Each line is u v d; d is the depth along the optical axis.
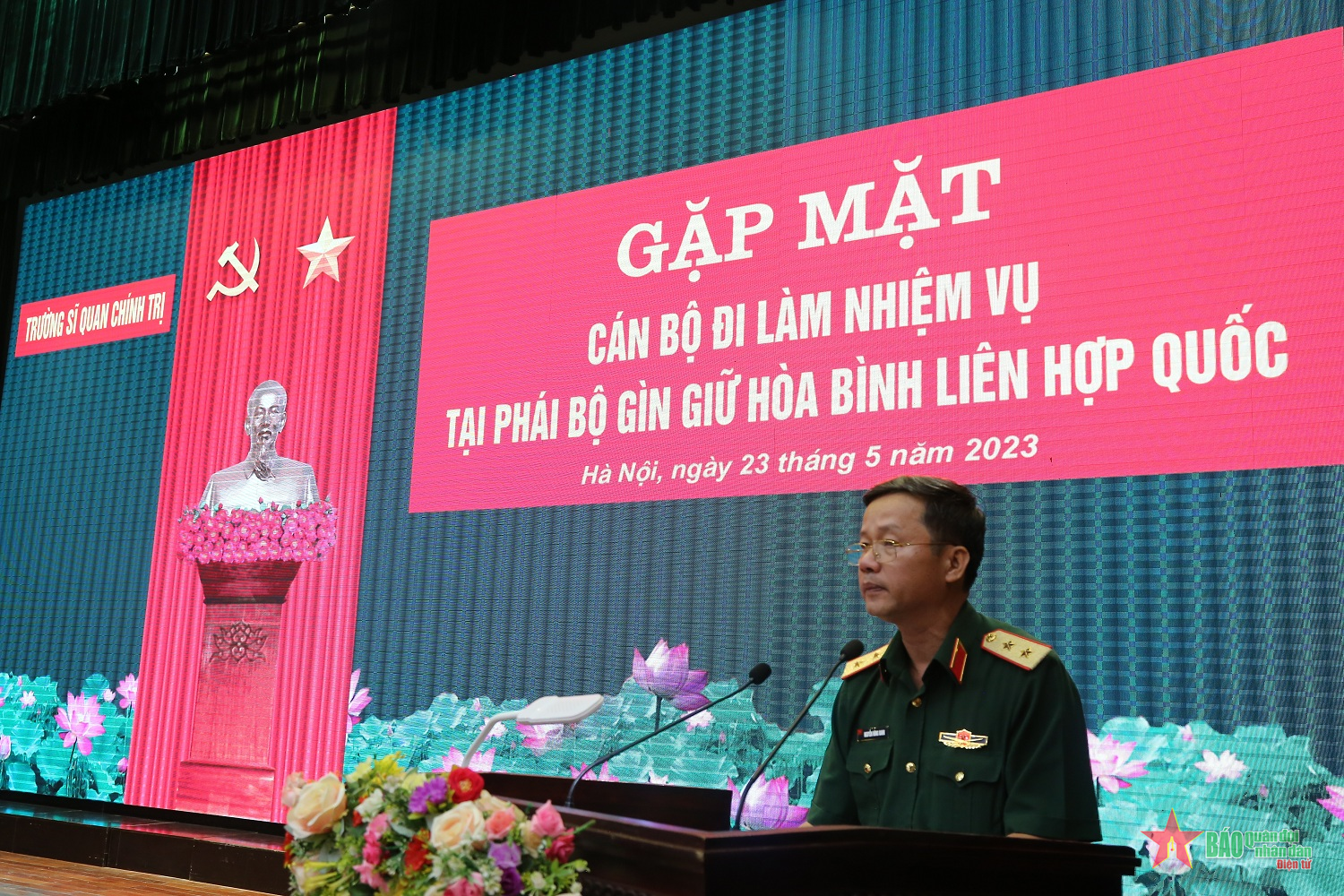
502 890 1.18
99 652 5.06
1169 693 3.02
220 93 5.20
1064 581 3.19
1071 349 3.27
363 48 4.82
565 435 4.13
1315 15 3.07
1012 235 3.41
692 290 3.96
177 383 5.09
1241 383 3.03
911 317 3.53
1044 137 3.41
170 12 4.78
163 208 5.31
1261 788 2.89
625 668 3.87
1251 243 3.07
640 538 3.92
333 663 4.47
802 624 3.57
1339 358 2.92
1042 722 1.60
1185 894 2.94
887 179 3.65
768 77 3.94
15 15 5.22
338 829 1.27
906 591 1.69
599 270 4.16
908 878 1.24
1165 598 3.06
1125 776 3.05
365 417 4.59
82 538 5.22
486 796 1.26
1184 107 3.21
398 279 4.62
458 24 4.55
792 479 3.66
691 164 4.04
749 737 3.60
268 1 4.53
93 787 4.95
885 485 1.76
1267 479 2.97
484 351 4.36
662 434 3.93
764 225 3.85
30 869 4.30
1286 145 3.06
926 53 3.65
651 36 4.21
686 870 1.11
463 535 4.29
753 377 3.79
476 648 4.18
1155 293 3.18
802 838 1.16
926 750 1.68
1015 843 1.31
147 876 4.25
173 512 4.99
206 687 4.76
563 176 4.31
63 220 5.61
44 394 5.49
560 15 4.31
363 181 4.78
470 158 4.54
